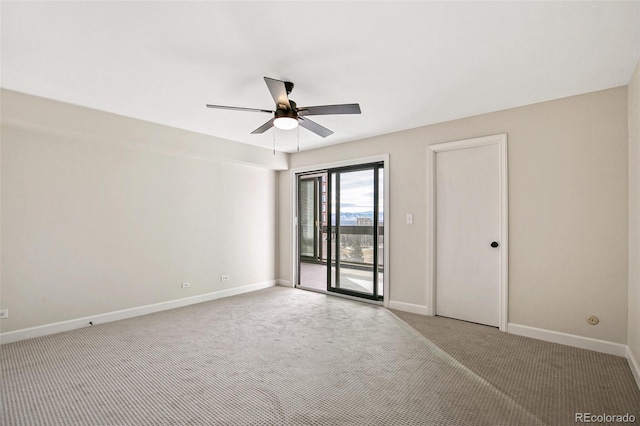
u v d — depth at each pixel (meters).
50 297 3.31
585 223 2.92
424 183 3.97
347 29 1.96
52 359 2.70
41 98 3.03
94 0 1.66
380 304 4.43
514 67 2.45
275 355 2.79
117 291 3.79
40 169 3.26
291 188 5.60
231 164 5.07
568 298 3.00
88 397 2.13
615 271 2.78
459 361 2.67
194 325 3.58
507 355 2.77
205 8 1.74
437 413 1.96
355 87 2.82
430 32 1.99
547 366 2.56
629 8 1.75
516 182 3.29
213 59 2.32
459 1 1.70
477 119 3.55
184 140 4.14
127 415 1.94
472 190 3.67
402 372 2.48
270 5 1.72
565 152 3.03
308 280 5.96
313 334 3.30
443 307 3.90
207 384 2.30
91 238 3.60
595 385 2.27
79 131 3.27
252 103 3.22
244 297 4.86
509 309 3.33
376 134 4.36
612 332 2.78
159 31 1.96
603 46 2.14
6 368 2.53
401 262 4.18
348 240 4.87
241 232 5.20
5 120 2.88
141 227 4.02
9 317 3.07
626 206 2.73
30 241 3.20
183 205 4.45
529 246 3.21
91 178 3.61
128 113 3.51
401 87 2.82
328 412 1.97
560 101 3.05
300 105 3.27
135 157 3.97
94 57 2.29
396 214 4.22
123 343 3.05
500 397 2.13
